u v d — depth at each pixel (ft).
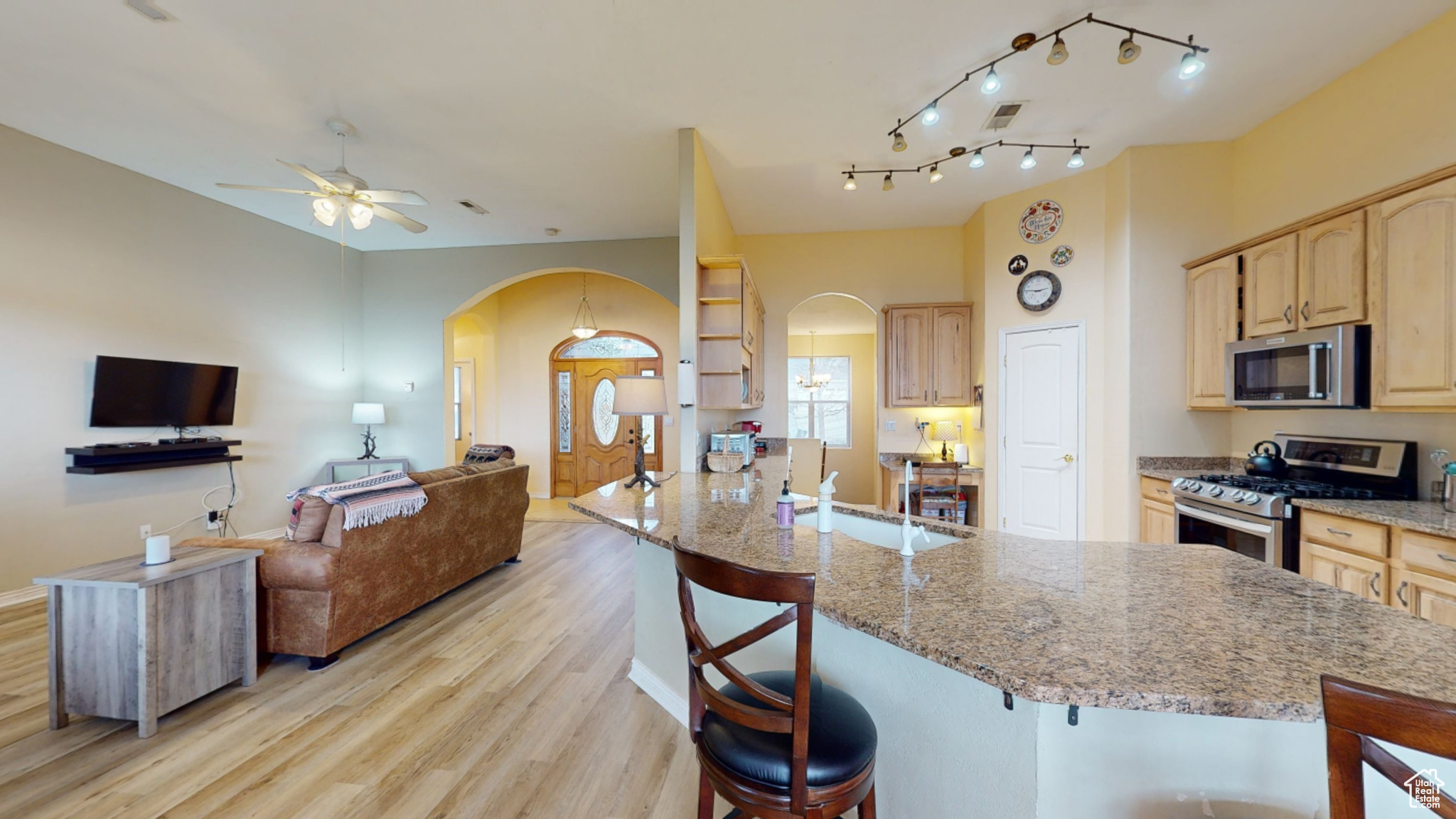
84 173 12.41
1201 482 9.82
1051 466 13.91
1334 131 9.46
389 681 8.34
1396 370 7.70
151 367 13.46
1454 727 1.90
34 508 11.64
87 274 12.51
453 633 10.10
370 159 12.64
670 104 10.19
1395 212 7.72
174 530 14.16
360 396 20.06
